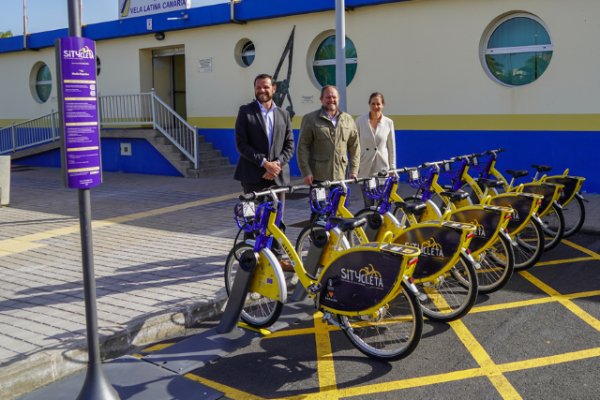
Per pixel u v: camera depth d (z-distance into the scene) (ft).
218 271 19.92
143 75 52.85
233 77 47.06
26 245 24.47
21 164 56.95
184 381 12.82
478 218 17.70
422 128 38.75
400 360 13.71
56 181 45.11
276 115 19.07
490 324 15.78
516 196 20.03
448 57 37.35
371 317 15.12
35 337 14.12
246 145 18.58
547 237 22.89
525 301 17.54
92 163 10.90
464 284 16.57
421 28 38.06
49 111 59.41
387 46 39.50
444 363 13.50
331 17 41.50
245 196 14.79
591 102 33.12
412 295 13.00
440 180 33.71
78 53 10.51
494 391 12.10
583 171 33.81
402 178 39.68
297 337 15.29
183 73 55.83
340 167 19.95
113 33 52.54
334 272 13.96
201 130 49.49
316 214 17.75
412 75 38.78
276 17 43.83
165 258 21.80
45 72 59.98
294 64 43.73
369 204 21.17
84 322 15.12
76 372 13.28
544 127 34.68
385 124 22.94
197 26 47.62
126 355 14.23
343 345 14.71
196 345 14.73
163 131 46.37
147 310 15.98
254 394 12.30
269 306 15.85
